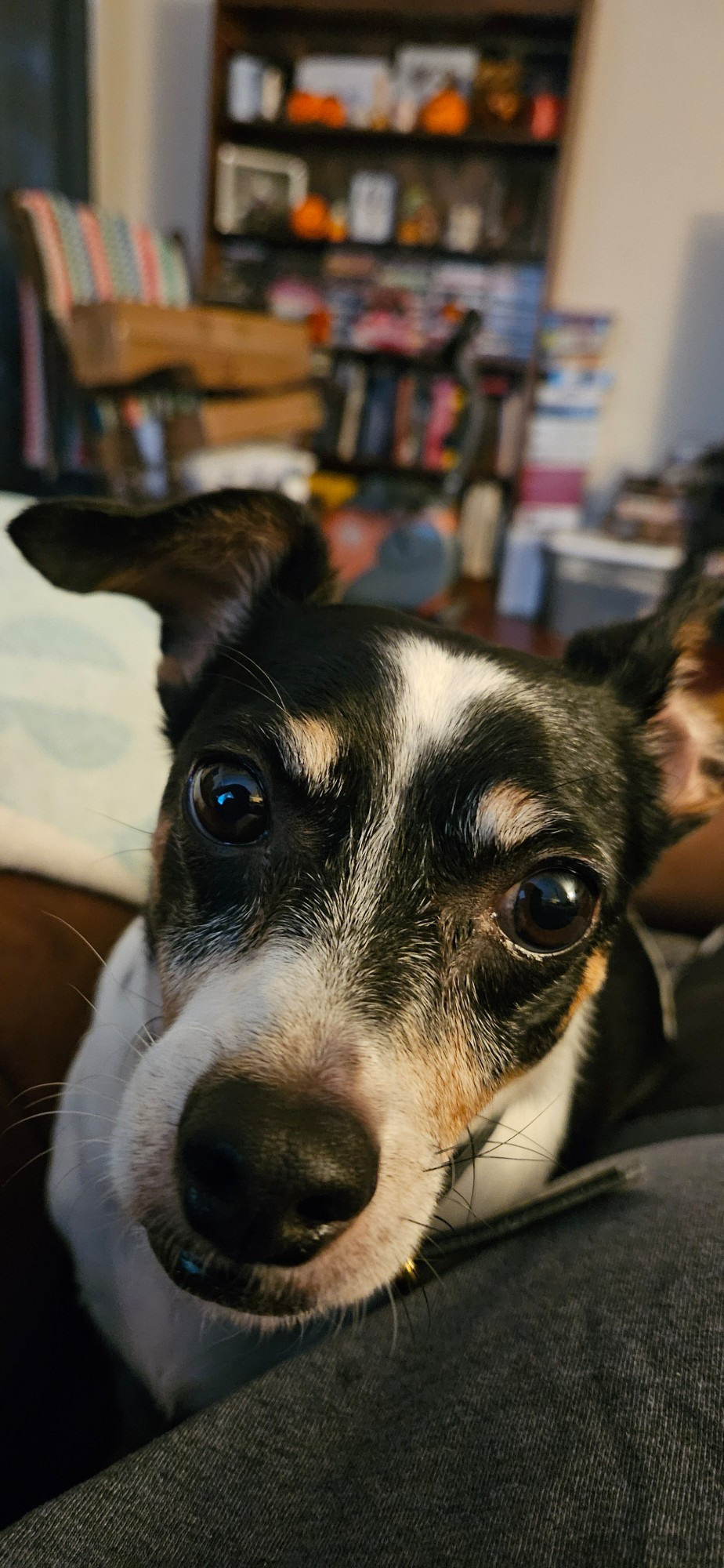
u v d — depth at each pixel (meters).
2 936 0.17
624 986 0.24
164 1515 0.08
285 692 0.15
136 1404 0.16
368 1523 0.08
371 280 0.90
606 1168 0.14
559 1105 0.19
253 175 0.90
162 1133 0.12
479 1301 0.12
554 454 0.88
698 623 0.19
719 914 0.28
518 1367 0.09
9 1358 0.15
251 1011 0.13
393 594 0.73
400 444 0.93
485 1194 0.17
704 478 0.84
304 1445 0.09
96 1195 0.16
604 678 0.19
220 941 0.15
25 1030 0.17
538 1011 0.16
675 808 0.20
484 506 0.93
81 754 0.21
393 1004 0.14
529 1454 0.08
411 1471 0.08
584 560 0.83
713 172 0.84
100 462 0.64
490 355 0.89
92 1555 0.08
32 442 0.72
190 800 0.15
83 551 0.17
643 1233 0.11
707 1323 0.09
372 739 0.15
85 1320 0.17
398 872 0.15
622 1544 0.07
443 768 0.15
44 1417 0.16
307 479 0.78
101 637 0.24
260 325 0.70
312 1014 0.13
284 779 0.15
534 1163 0.18
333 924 0.14
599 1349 0.09
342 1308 0.13
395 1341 0.11
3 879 0.18
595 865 0.15
